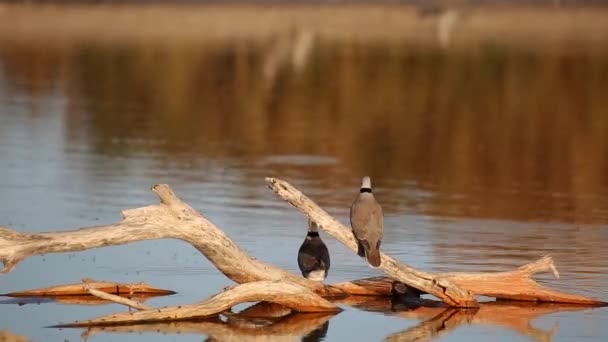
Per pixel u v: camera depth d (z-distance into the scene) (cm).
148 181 2528
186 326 1458
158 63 5894
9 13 9688
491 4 11519
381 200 2355
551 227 2084
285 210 2192
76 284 1598
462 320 1505
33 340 1380
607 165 2894
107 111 3938
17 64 5694
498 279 1586
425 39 7781
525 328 1460
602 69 5678
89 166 2728
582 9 11456
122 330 1433
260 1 11300
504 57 6303
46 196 2306
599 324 1480
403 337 1420
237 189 2439
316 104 4309
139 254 1814
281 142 3259
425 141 3300
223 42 7275
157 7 10869
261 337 1417
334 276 1700
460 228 2064
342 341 1402
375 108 4175
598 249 1891
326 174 2691
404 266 1541
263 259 1778
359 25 9038
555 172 2781
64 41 7094
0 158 2819
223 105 4241
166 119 3762
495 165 2880
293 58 6206
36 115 3753
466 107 4222
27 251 1421
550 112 4062
